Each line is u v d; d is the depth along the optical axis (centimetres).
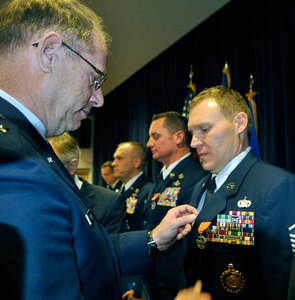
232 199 108
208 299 63
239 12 323
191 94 339
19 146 52
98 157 665
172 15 347
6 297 43
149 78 483
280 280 90
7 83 61
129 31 379
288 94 264
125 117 559
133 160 289
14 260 44
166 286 155
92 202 162
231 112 115
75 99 66
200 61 373
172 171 197
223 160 116
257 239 98
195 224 113
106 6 323
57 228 49
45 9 63
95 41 68
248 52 312
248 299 96
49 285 46
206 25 363
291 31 269
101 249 65
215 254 104
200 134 117
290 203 95
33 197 48
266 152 279
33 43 60
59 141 149
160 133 205
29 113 61
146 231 98
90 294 61
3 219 45
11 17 61
